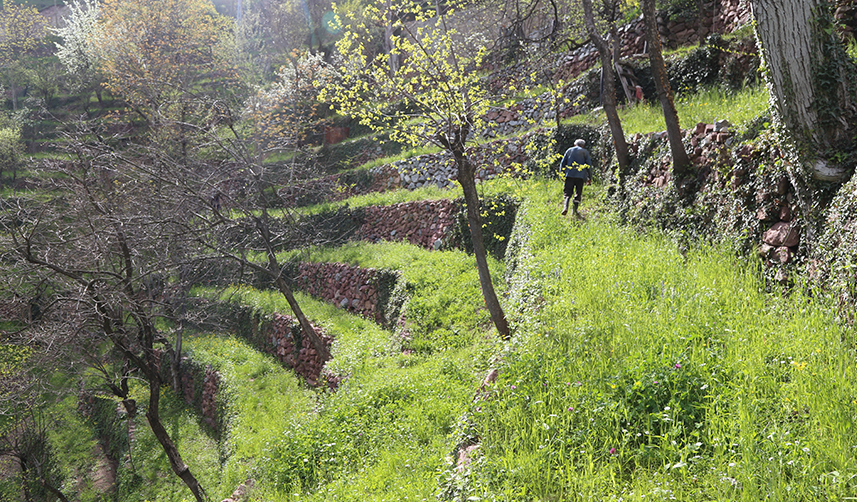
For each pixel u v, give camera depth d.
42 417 21.78
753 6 6.17
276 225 21.30
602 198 12.41
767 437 3.70
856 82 5.91
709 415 4.16
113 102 49.50
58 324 12.08
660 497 3.50
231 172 16.19
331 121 34.38
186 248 14.83
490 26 17.62
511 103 9.45
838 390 3.98
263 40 50.47
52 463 20.33
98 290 10.98
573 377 5.32
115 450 19.89
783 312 5.73
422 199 20.34
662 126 11.88
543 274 9.28
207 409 18.81
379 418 8.82
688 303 6.20
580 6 18.47
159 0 40.72
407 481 6.20
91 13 53.38
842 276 5.43
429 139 8.53
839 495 3.13
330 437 9.08
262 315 21.14
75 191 13.12
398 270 16.08
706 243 8.21
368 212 22.84
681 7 17.30
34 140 44.69
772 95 6.34
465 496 4.57
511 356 6.51
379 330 15.27
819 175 6.05
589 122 16.08
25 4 80.38
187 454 16.66
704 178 9.02
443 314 12.71
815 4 5.81
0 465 21.56
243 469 12.62
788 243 6.61
